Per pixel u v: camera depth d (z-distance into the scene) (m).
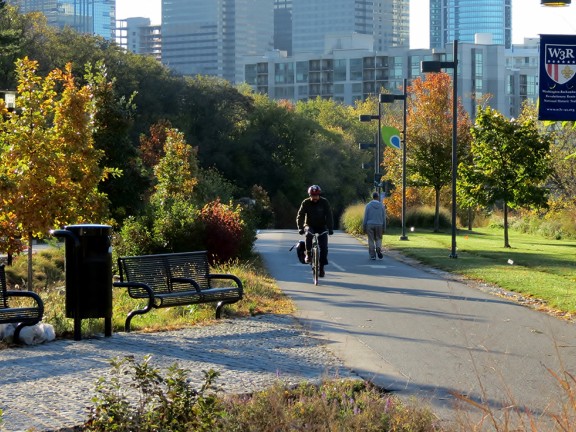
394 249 80.81
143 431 14.47
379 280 50.97
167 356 24.67
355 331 30.33
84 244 27.72
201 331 29.78
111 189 75.69
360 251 78.69
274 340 28.02
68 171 44.12
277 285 47.62
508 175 86.50
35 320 26.61
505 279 49.66
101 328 29.73
